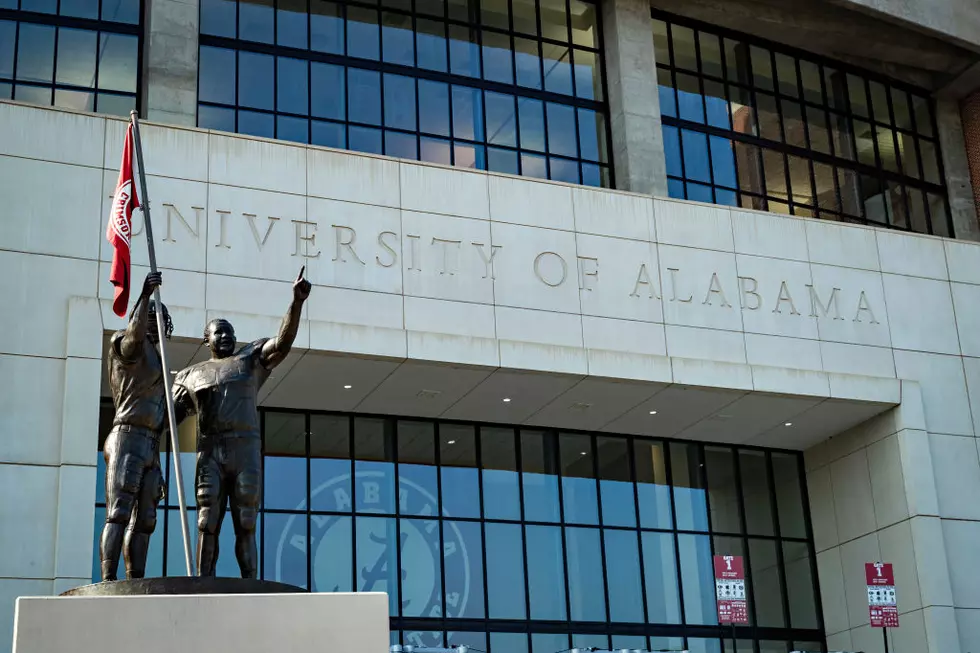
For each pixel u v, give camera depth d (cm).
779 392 2775
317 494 2652
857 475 3022
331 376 2517
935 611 2805
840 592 3033
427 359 2472
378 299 2506
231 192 2459
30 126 2358
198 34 2756
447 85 2966
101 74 2697
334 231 2512
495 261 2630
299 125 2797
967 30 3481
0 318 2228
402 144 2875
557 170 3016
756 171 3247
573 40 3142
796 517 3133
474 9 3055
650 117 3077
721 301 2806
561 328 2638
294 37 2855
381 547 2672
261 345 1420
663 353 2711
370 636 1226
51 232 2309
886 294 3000
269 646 1201
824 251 2967
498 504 2812
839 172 3378
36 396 2202
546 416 2827
